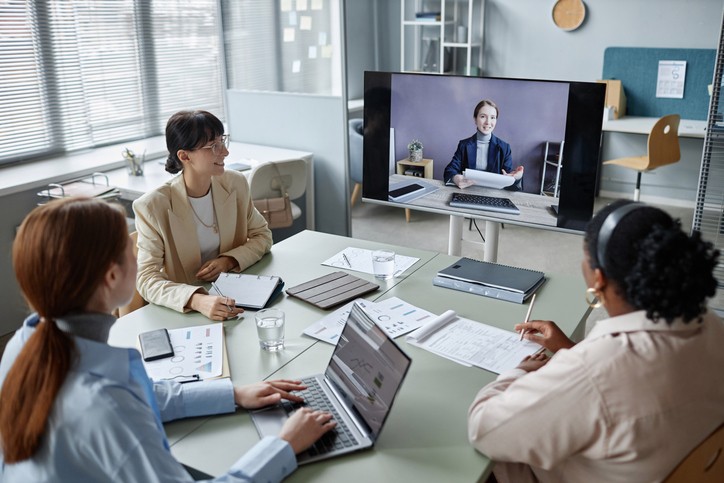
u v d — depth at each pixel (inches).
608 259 45.5
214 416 58.9
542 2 222.4
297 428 53.0
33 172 146.7
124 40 174.9
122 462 39.1
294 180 149.3
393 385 52.6
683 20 205.9
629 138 223.0
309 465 52.1
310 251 99.4
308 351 69.8
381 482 50.2
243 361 67.9
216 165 89.7
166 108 190.9
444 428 56.6
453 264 91.1
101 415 38.7
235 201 95.7
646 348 45.0
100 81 171.2
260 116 181.5
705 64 206.2
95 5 165.8
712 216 199.2
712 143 134.9
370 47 241.3
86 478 40.1
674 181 220.1
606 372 45.1
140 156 151.1
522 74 233.5
